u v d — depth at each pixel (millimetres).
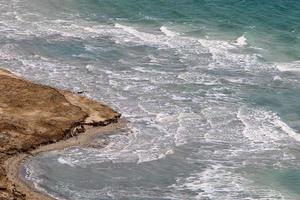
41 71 95188
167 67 98875
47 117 79812
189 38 110562
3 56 99188
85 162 74000
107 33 111375
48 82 91750
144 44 107062
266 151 77750
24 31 110062
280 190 70500
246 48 107312
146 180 71625
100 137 78688
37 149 75125
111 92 90125
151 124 82438
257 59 103250
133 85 92500
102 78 94125
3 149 73688
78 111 81938
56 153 75000
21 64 96875
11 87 85688
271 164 75188
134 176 72250
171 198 68750
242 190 70312
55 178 70750
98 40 108000
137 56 102375
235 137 80500
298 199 69000
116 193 69125
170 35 111562
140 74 96062
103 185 70375
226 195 69375
